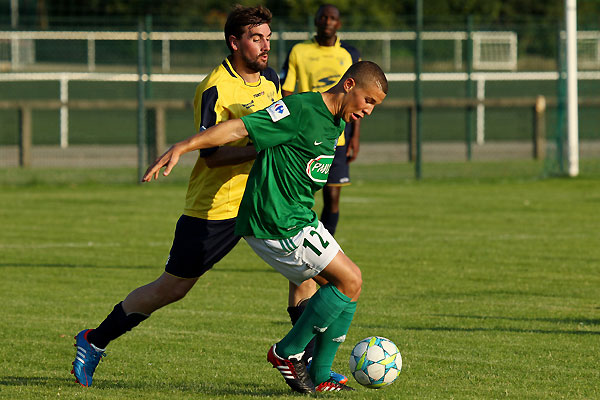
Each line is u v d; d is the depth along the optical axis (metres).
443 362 18.34
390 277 27.69
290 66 31.58
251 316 22.70
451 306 23.67
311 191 15.23
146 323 21.89
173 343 19.98
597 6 107.56
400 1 102.88
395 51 104.12
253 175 15.09
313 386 16.03
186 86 100.00
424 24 102.75
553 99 63.34
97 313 22.98
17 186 52.56
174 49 90.62
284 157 14.84
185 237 16.55
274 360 15.73
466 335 20.58
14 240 34.72
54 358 18.73
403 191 50.62
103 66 97.62
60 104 57.84
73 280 27.34
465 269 28.95
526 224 38.59
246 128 14.55
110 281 27.23
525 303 24.02
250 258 31.38
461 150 72.38
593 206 44.03
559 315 22.61
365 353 16.02
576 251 32.12
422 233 36.34
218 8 94.75
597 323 21.75
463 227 37.91
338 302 15.22
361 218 40.47
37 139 80.06
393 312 22.97
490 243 33.94
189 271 16.62
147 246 33.59
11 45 95.44
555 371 17.66
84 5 95.69
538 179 55.44
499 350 19.27
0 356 18.81
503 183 53.88
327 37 31.31
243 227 15.20
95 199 47.38
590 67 93.69
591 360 18.48
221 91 16.50
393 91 105.62
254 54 16.58
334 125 14.91
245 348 19.58
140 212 42.69
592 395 16.05
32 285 26.53
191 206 16.59
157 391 16.09
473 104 62.62
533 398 15.84
